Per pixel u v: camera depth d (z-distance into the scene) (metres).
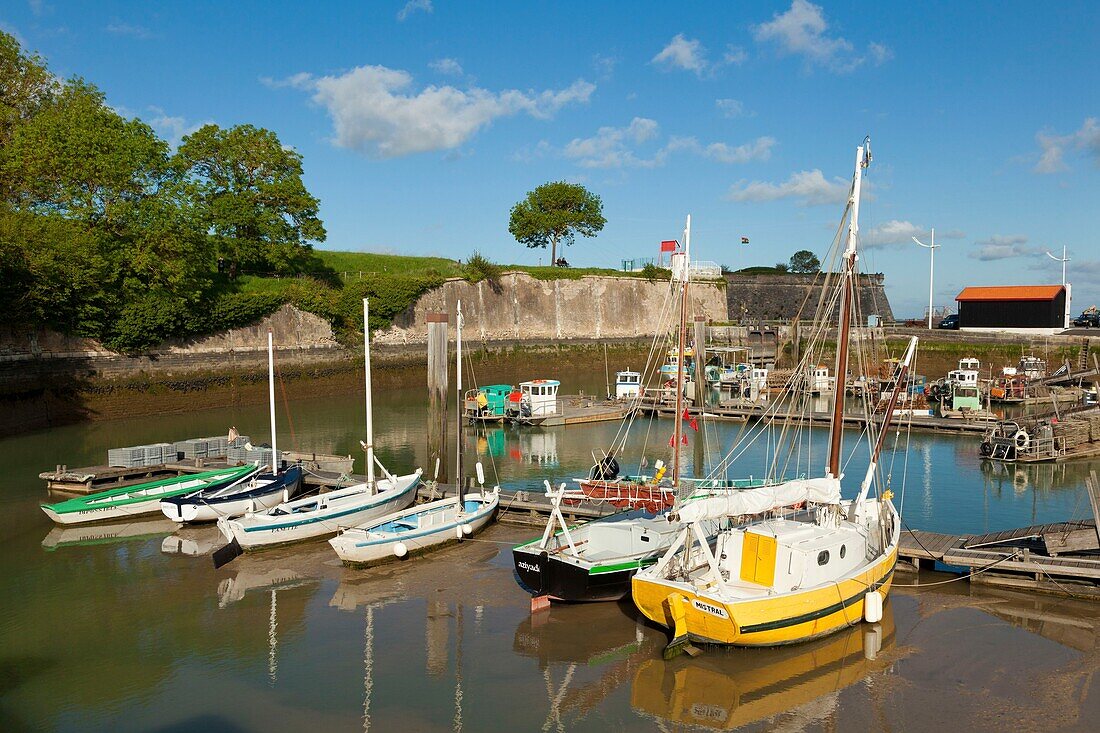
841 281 20.88
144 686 15.04
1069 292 79.94
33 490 30.98
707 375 66.25
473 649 16.70
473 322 84.56
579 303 97.06
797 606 15.77
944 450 41.66
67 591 20.27
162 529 26.33
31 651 16.67
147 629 17.81
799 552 16.19
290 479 29.11
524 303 91.62
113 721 13.76
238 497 26.80
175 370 54.72
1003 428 40.12
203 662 16.08
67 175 50.88
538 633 17.50
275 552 23.50
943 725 13.44
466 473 36.38
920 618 17.92
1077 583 19.05
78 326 49.22
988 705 14.06
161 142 56.22
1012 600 18.94
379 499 26.09
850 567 17.62
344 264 84.94
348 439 44.47
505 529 25.81
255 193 68.25
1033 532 21.31
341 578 21.19
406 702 14.39
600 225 111.94
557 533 20.88
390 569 21.91
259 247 67.94
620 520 22.20
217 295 59.84
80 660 16.20
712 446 44.22
